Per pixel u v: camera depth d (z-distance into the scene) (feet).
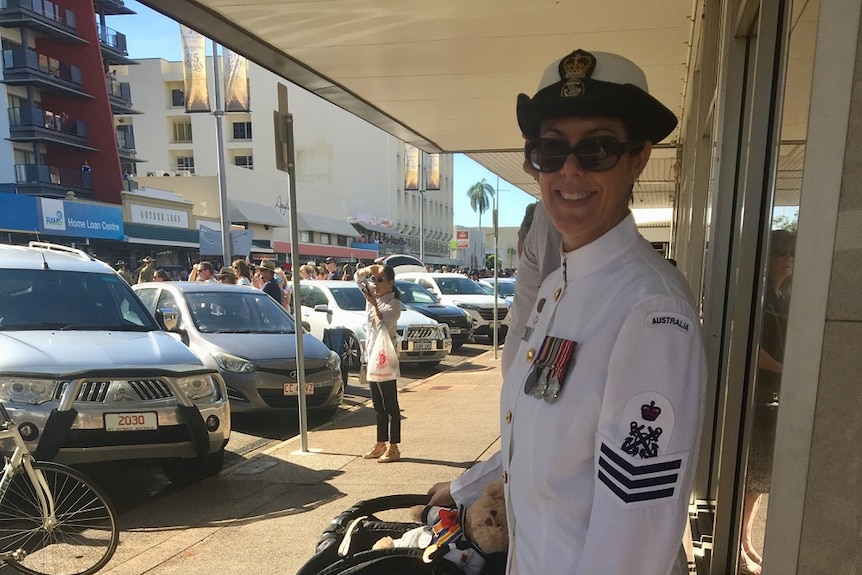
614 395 3.45
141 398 13.82
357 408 25.21
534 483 3.90
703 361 3.49
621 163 3.99
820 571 3.72
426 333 34.27
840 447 3.61
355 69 16.65
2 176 104.73
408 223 234.17
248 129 192.65
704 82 11.39
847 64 3.44
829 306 3.56
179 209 107.45
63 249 19.26
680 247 19.11
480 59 15.85
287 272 73.41
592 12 12.60
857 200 3.46
